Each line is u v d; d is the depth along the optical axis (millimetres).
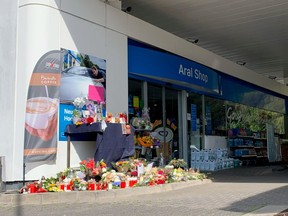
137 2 13820
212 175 15078
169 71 14688
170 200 8555
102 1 12047
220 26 16484
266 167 18938
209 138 18375
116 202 8398
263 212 6906
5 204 8414
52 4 10375
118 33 12508
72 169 9836
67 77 10609
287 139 27609
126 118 11875
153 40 14195
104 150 10391
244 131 21156
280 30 17078
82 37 11172
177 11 14758
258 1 13852
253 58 21984
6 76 10289
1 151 10078
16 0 10352
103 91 11703
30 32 10070
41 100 9953
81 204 8250
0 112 10227
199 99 18000
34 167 9805
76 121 10547
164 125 15555
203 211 7117
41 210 7602
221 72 19250
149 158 14508
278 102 27031
